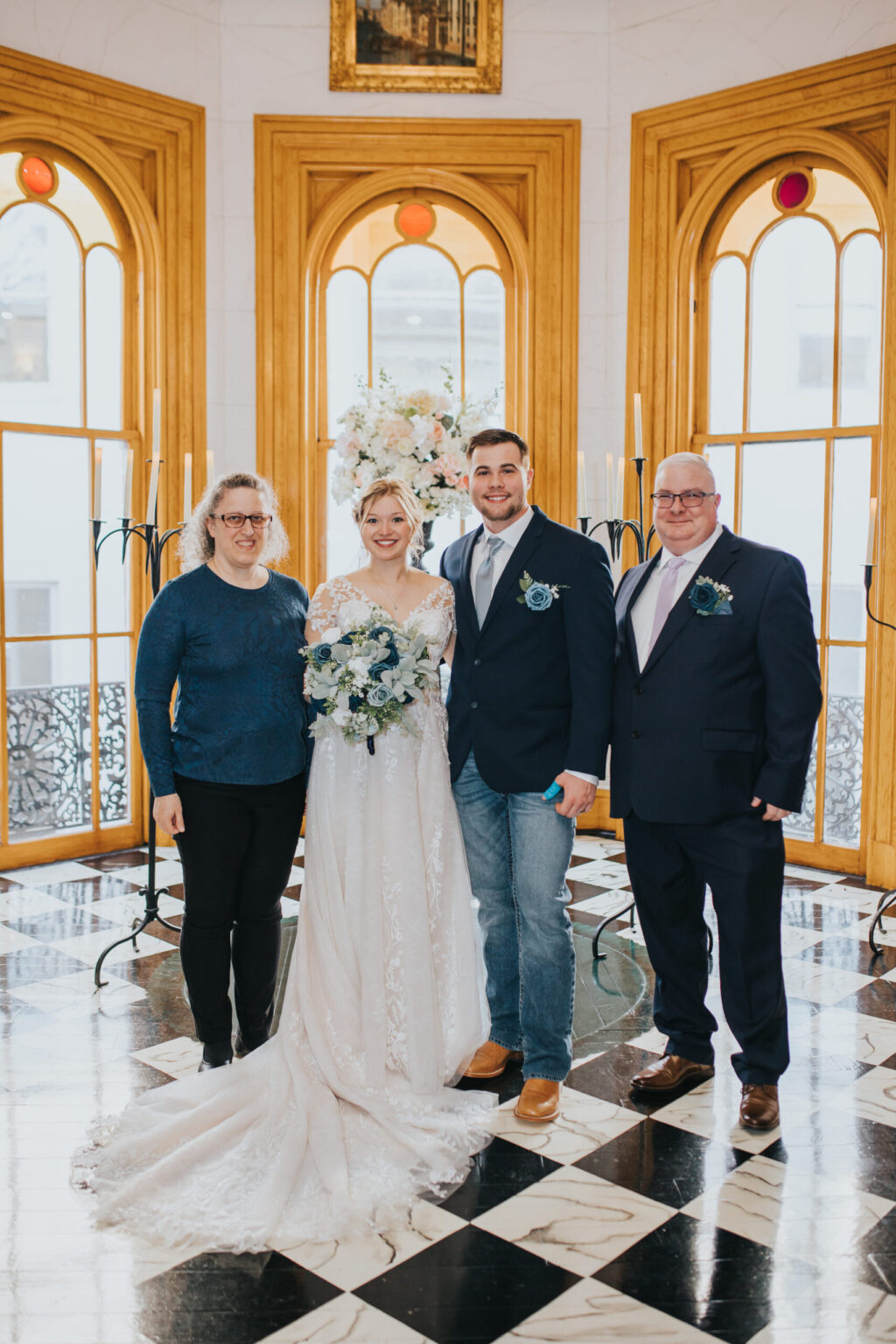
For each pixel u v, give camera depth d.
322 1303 1.89
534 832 2.57
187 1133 2.39
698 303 5.21
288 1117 2.42
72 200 4.88
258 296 5.23
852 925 4.07
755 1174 2.32
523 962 2.62
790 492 4.99
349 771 2.61
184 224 5.09
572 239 5.24
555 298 5.28
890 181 4.46
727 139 4.92
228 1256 2.03
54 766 4.97
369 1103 2.48
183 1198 2.19
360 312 5.42
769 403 5.04
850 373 4.79
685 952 2.72
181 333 5.11
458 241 5.41
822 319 4.86
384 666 2.51
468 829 2.74
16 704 4.82
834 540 4.86
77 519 5.00
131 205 4.98
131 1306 1.88
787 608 2.49
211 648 2.60
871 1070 2.83
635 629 2.71
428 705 2.69
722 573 2.56
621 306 5.27
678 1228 2.11
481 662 2.62
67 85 4.67
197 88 5.09
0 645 4.75
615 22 5.15
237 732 2.60
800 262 4.90
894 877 4.53
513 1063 2.89
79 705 5.04
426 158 5.22
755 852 2.52
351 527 5.49
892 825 4.55
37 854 4.89
